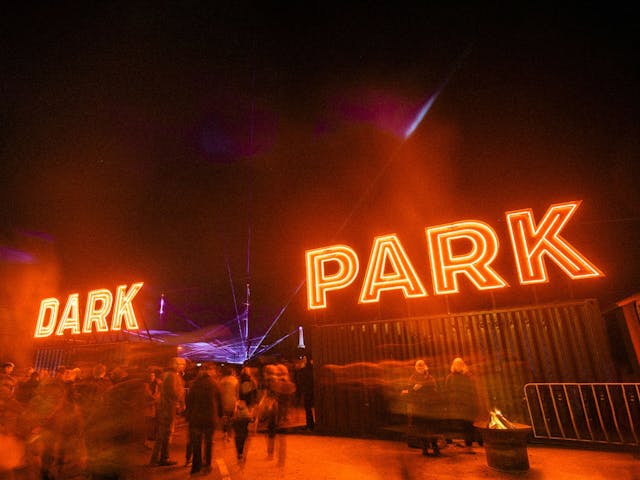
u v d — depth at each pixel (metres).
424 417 7.17
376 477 6.07
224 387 8.57
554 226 9.62
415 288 10.36
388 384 9.59
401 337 9.79
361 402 9.72
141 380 5.15
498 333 8.98
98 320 16.20
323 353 10.47
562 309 8.61
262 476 6.23
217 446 8.55
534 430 8.10
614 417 7.39
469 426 7.46
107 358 15.12
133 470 4.77
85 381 7.24
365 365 9.95
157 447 7.08
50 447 5.66
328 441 8.78
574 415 7.90
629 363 9.59
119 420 4.77
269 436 7.44
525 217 10.00
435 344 9.42
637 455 6.73
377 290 10.89
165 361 15.12
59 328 16.88
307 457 7.37
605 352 8.09
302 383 10.73
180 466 6.93
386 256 11.05
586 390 7.97
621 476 5.76
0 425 6.05
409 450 7.68
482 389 8.70
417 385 7.34
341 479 6.01
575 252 9.27
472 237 10.20
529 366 8.55
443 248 10.48
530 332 8.73
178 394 7.40
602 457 6.71
